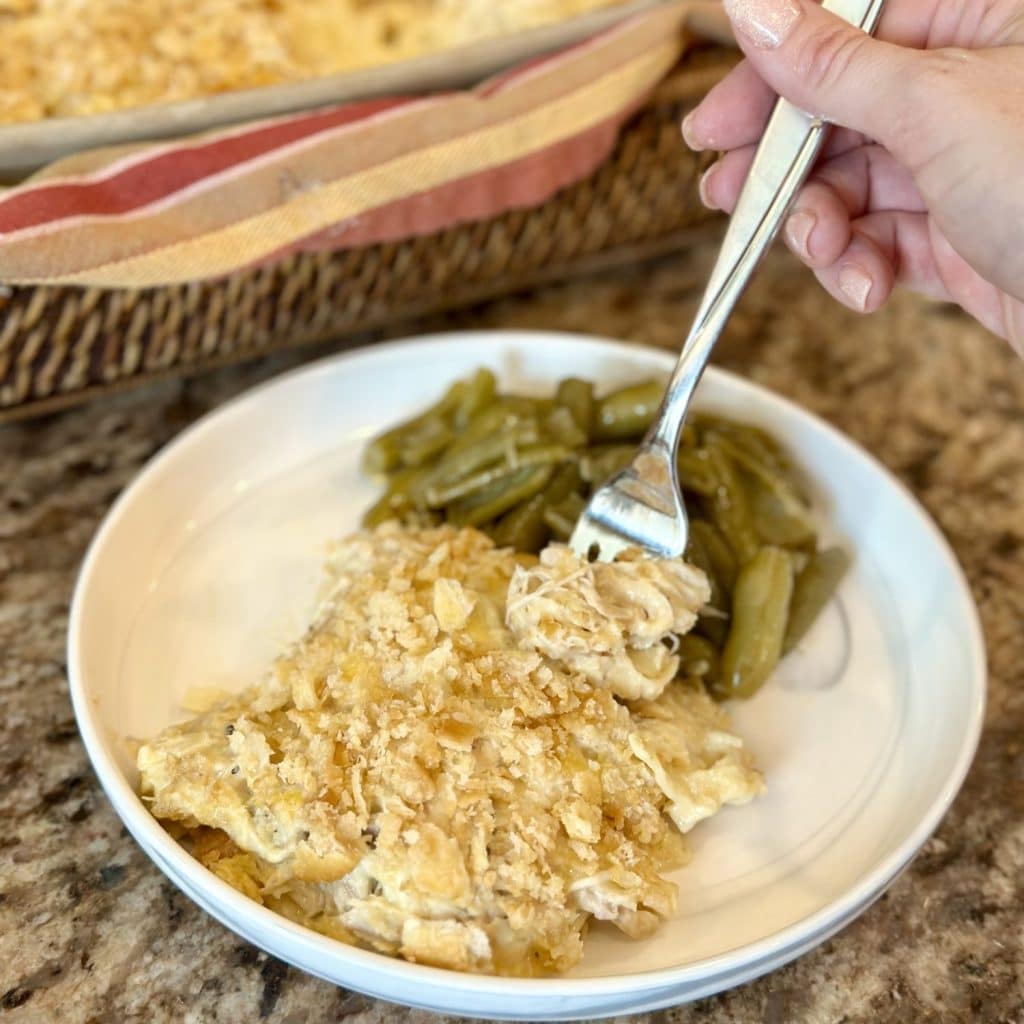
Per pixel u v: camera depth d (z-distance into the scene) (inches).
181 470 12.2
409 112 12.5
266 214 12.1
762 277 16.9
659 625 10.0
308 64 15.0
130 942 9.1
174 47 13.8
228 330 13.5
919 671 11.1
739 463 12.1
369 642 10.0
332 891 8.9
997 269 9.7
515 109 12.8
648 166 14.9
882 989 9.2
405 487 12.3
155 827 8.7
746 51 9.3
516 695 9.5
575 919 8.9
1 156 12.0
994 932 9.6
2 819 9.9
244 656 11.1
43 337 12.3
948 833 10.3
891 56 8.9
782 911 9.2
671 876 9.5
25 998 8.8
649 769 9.6
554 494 11.9
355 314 14.4
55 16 13.7
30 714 10.7
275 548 12.1
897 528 12.1
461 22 15.8
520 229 14.5
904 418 14.8
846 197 11.7
